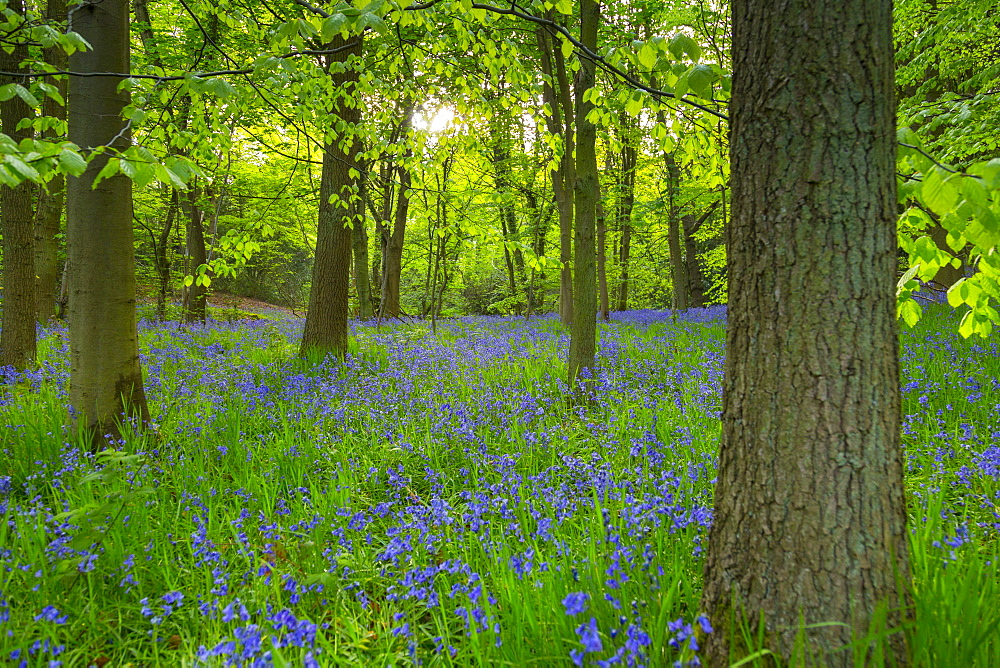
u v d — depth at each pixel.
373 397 6.43
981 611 2.13
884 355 1.92
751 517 2.06
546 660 2.13
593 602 2.33
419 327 14.73
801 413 1.94
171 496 3.87
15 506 3.37
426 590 2.54
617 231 19.52
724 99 3.38
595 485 3.53
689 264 24.55
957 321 9.28
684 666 1.90
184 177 2.24
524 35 10.84
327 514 3.51
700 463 4.03
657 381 7.19
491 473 4.31
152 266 19.38
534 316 20.00
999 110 4.87
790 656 1.93
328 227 9.05
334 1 3.27
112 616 2.68
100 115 4.53
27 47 6.34
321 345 9.10
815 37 1.86
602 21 13.12
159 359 8.33
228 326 14.90
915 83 11.71
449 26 6.11
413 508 3.38
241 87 4.69
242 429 5.45
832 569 1.91
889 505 1.93
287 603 2.73
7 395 6.15
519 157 12.98
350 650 2.45
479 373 7.86
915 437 4.47
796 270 1.93
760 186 2.00
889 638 1.89
